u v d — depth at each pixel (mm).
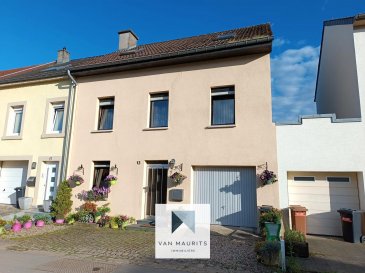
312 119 9422
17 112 14648
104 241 8172
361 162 8797
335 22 11602
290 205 9484
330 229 9203
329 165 9047
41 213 11625
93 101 12727
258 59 10422
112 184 11477
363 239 8141
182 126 10969
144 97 11836
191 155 10609
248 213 9766
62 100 13281
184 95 11195
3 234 8984
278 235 7297
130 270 5672
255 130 9953
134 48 16359
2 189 14102
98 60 14797
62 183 11836
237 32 13711
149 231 9578
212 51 10586
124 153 11656
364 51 9531
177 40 16250
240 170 10133
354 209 8969
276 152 9586
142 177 11211
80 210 11609
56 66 17219
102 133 12219
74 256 6664
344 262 6270
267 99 10023
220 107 10859
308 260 6414
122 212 11203
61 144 12781
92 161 12195
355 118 9078
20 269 5684
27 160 13570
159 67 11836
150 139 11359
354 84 9734
